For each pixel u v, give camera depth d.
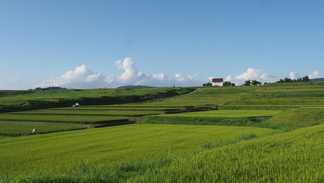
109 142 26.55
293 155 11.38
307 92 110.12
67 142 27.20
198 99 130.00
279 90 122.31
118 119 50.62
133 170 11.10
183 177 8.55
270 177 8.37
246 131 35.31
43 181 8.83
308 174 8.27
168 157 12.35
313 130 20.59
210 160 10.86
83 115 63.75
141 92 166.12
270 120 45.19
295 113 45.22
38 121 50.31
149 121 52.06
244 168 9.41
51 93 178.75
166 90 175.12
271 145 14.45
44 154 20.80
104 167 15.61
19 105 86.12
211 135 31.25
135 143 25.52
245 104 91.69
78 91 185.12
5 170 16.05
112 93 162.88
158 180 8.37
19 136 34.28
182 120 50.25
